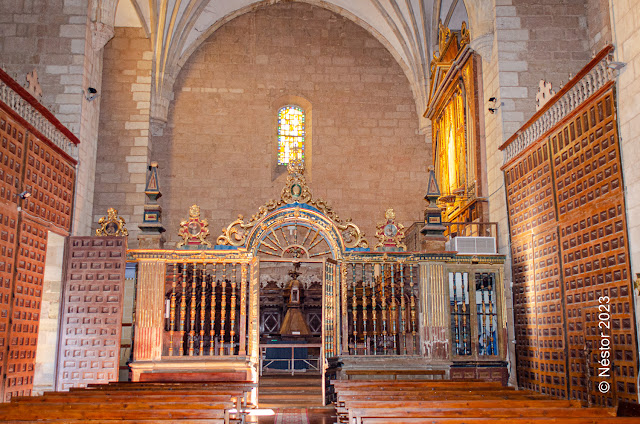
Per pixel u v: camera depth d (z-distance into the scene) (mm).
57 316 15852
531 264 15406
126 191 23359
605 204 12000
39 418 7582
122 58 24422
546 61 17656
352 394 10188
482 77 19609
